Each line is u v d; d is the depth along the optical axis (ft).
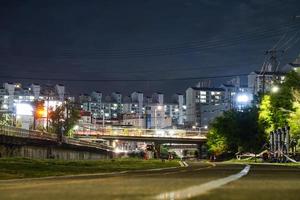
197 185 31.40
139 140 510.99
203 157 510.58
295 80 214.28
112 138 504.02
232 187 29.04
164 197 21.88
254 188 28.45
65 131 390.63
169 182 36.40
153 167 102.27
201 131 544.62
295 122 177.58
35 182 40.16
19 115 374.02
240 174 53.83
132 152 461.78
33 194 25.02
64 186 32.07
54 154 271.90
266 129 237.86
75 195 24.06
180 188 28.50
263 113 230.68
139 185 32.37
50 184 35.09
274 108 224.74
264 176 48.08
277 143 197.47
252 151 323.37
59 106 385.91
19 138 216.74
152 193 24.59
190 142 522.06
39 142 244.42
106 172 71.10
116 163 141.90
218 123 355.36
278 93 223.10
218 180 38.34
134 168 94.63
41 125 388.57
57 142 270.46
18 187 31.68
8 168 91.30
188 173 59.16
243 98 371.35
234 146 353.92
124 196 22.94
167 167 101.35
